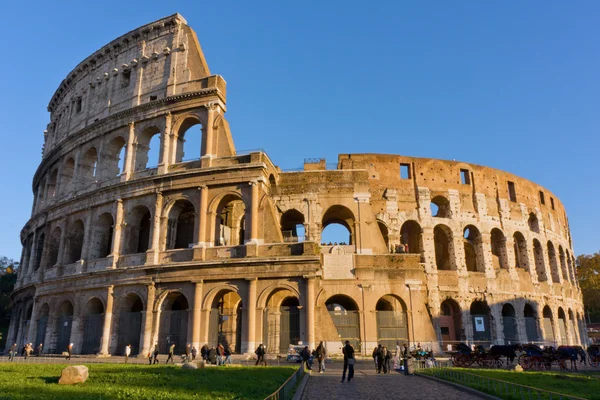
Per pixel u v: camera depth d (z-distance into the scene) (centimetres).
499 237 7650
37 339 6738
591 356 4925
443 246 7556
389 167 7244
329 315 5475
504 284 7194
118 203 6234
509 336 6988
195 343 5234
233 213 6444
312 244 5312
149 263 5731
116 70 7188
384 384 3158
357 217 6309
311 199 6384
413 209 7088
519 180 8200
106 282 5981
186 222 6394
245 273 5325
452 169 7488
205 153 5928
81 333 6116
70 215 6938
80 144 7206
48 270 6944
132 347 5662
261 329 5147
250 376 3059
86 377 2506
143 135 6606
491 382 2762
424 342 5875
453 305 6962
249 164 5606
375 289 6062
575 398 1870
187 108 6244
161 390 2256
